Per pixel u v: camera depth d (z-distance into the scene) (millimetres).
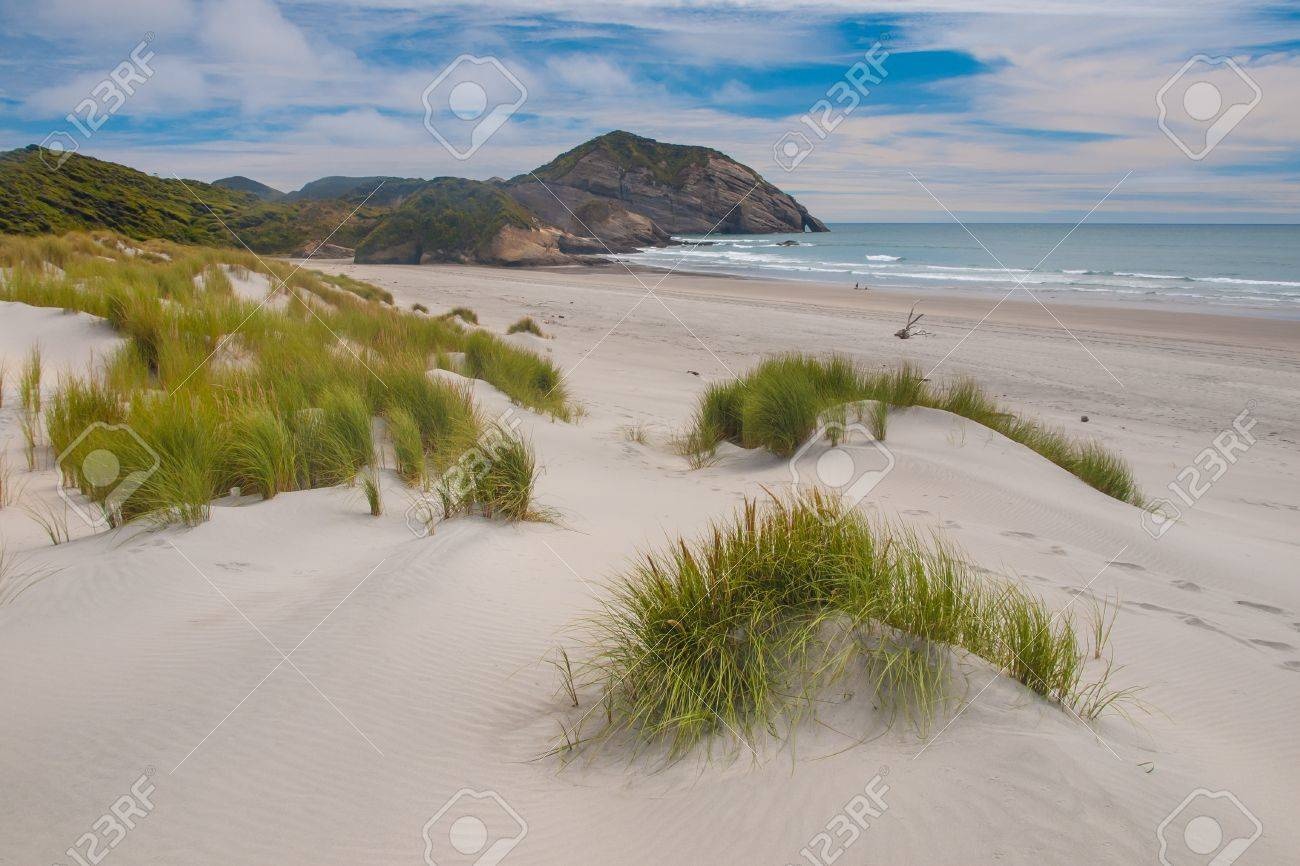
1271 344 21812
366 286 27812
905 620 3029
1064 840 2143
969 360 18906
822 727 2727
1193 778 2611
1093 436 12102
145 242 25125
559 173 108688
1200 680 3771
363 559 4633
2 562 4246
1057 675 3062
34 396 7395
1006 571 5211
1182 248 73062
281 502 5539
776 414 8500
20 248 16500
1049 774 2387
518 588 4355
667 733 2867
